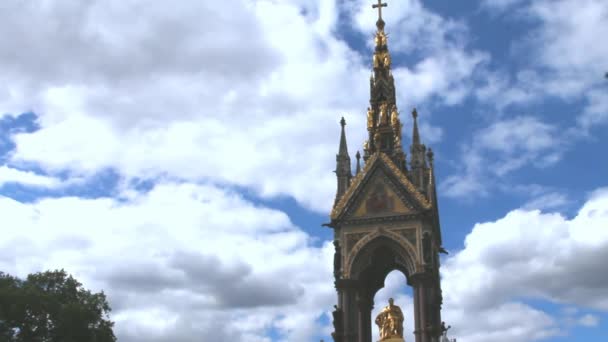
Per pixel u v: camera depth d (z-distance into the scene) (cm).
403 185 9431
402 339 9312
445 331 9225
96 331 10600
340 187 9819
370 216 9431
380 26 10962
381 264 9988
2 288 10188
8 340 10038
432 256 9212
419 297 9006
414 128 9900
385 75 10556
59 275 11000
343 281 9256
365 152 10056
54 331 10225
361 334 9688
